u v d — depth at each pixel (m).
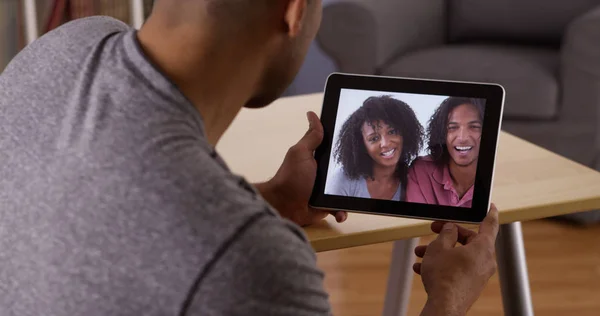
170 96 0.63
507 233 1.25
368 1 2.73
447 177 0.95
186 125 0.63
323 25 2.76
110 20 0.82
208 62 0.67
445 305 0.82
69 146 0.62
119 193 0.59
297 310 0.57
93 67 0.67
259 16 0.69
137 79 0.64
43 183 0.62
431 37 3.00
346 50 2.76
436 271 0.86
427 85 0.98
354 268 2.34
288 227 0.60
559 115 2.50
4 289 0.63
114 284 0.57
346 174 0.98
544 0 2.89
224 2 0.66
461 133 0.95
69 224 0.59
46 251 0.60
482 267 0.86
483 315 2.09
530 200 1.04
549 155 1.19
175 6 0.67
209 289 0.55
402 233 0.99
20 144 0.66
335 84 1.00
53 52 0.72
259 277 0.56
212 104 0.69
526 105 2.52
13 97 0.70
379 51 2.75
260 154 1.21
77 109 0.64
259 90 0.77
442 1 3.03
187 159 0.59
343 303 2.16
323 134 0.99
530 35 2.93
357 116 0.99
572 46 2.44
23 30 2.85
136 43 0.67
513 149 1.22
